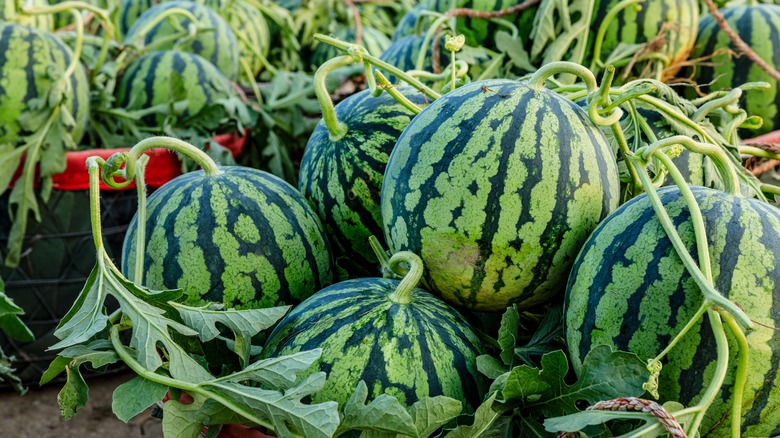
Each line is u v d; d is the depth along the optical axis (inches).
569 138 39.5
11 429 69.9
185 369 38.4
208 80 72.9
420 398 38.4
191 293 42.9
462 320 41.2
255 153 73.7
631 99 43.5
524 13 63.0
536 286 40.7
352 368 38.5
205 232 43.2
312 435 35.8
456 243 39.7
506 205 38.9
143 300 39.9
